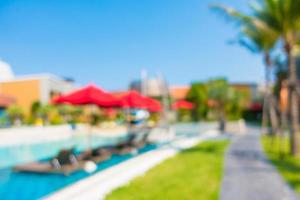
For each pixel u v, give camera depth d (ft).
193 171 26.78
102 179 23.36
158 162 31.63
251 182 22.63
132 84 123.75
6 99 95.55
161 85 110.83
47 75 105.09
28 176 26.71
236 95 121.49
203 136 70.79
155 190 20.29
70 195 18.80
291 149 37.01
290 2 33.63
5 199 20.36
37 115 94.43
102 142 68.33
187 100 127.44
